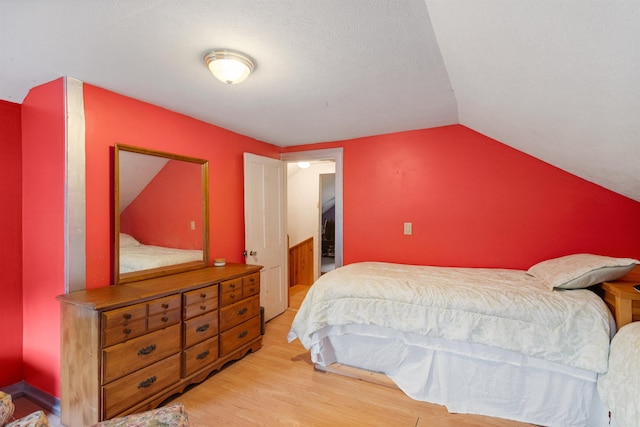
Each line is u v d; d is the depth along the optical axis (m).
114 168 2.11
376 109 2.51
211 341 2.32
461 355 1.99
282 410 1.96
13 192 2.10
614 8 0.79
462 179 2.91
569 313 1.73
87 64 1.75
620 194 2.36
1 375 2.04
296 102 2.34
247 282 2.71
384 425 1.83
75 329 1.75
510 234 2.74
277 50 1.59
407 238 3.15
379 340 2.29
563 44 1.04
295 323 2.47
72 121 1.90
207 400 2.06
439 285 2.15
